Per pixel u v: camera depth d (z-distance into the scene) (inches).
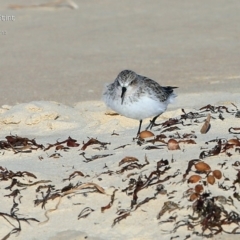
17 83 976.9
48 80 990.4
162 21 1464.1
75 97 870.4
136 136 614.9
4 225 480.4
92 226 469.7
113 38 1316.4
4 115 724.0
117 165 530.6
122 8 1638.8
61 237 462.3
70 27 1439.5
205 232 448.5
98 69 1058.7
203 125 601.0
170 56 1138.0
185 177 490.3
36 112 724.7
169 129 616.1
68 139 604.7
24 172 531.8
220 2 1659.7
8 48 1258.6
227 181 483.5
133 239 451.2
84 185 500.1
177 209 465.4
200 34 1318.9
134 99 613.0
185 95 839.7
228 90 864.9
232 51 1158.3
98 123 691.4
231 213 456.1
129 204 480.1
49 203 497.0
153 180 495.8
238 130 594.9
